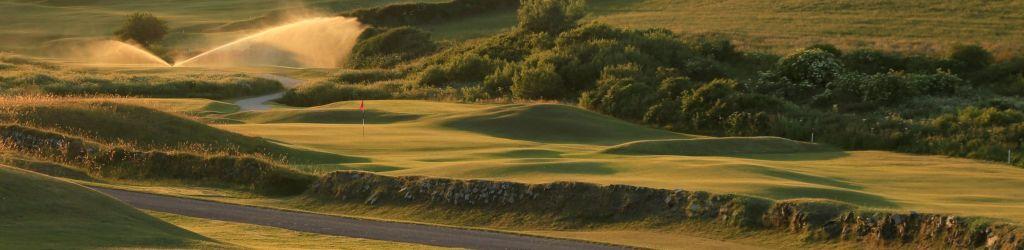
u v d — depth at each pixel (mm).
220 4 151750
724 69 86875
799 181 31359
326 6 141125
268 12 141625
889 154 51188
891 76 75000
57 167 34812
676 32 103688
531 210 28391
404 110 64188
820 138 58750
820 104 75688
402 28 112375
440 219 28656
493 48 99062
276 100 80875
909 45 91938
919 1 111375
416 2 134875
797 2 117500
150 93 78875
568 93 80188
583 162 34688
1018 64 82688
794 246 24062
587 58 85438
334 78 93125
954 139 54031
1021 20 99562
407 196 30219
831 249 23516
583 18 119938
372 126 54844
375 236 24500
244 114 61812
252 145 41281
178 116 44312
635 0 130375
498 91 81312
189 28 131250
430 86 86375
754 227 25375
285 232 24344
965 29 97688
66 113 42375
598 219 27406
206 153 36875
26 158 35469
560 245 23984
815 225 24516
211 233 23047
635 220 26984
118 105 44375
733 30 104125
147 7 150750
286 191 32844
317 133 49312
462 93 80562
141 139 41125
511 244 23922
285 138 46312
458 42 110000
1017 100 74750
